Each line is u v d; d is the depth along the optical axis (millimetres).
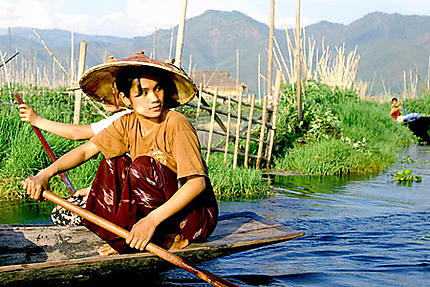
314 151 10289
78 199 4344
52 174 3650
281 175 9359
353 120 15492
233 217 4547
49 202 6410
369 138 13844
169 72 3539
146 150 3703
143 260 3402
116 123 3775
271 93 11164
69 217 4312
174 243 3619
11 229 4039
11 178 6828
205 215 3717
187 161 3512
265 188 7844
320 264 4293
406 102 25453
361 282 3883
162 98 3564
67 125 4062
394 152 13305
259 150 9750
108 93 3996
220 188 7488
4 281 3084
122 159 3803
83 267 3260
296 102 11844
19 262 3795
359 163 10406
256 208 6430
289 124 11422
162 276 3916
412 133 18828
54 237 4086
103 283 3469
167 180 3641
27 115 4012
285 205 6641
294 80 12852
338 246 4805
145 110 3547
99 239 4109
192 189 3477
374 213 6230
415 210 6422
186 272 4051
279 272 4086
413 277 3998
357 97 19469
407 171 8945
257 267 4211
